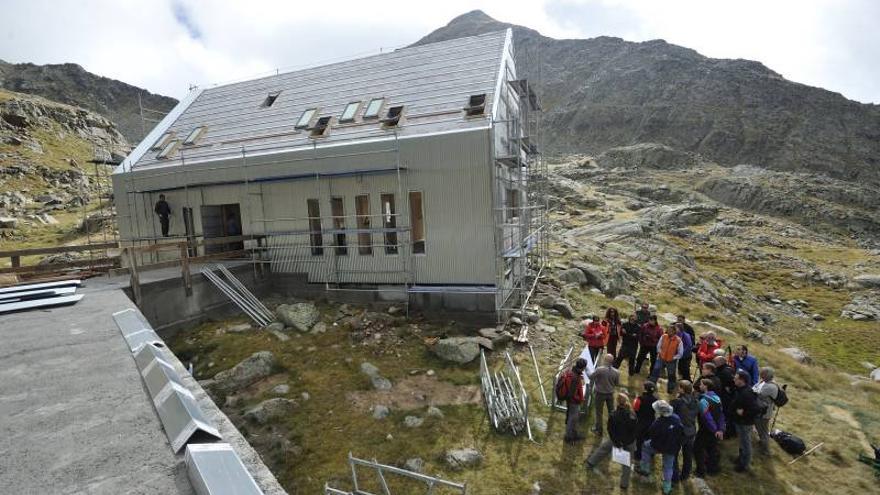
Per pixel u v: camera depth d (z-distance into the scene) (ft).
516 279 55.31
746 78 437.99
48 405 16.19
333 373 37.96
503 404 31.89
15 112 210.79
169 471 11.98
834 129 374.02
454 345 39.81
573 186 175.52
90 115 256.32
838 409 37.37
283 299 54.39
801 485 27.43
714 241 135.74
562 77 555.69
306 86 66.69
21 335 25.38
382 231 48.19
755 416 27.22
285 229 54.75
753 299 93.76
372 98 57.26
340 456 28.60
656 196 220.43
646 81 477.36
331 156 50.39
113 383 18.26
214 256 49.80
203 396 17.01
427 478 21.98
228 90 74.28
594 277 64.80
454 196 46.42
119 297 36.04
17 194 141.79
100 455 12.80
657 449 25.17
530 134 60.39
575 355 41.06
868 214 219.82
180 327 44.70
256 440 30.01
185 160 59.62
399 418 32.17
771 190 239.50
